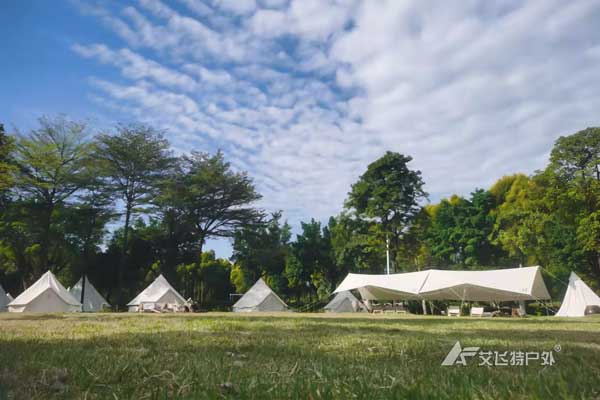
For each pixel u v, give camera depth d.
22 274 41.56
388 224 41.28
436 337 6.09
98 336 5.84
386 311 30.41
